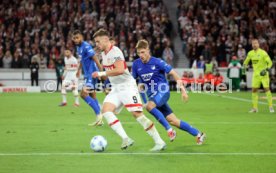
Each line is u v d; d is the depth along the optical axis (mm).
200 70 39406
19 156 11758
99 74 11820
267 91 22953
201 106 26391
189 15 43875
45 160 11289
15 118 20141
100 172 10133
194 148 12961
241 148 13016
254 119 20141
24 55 40031
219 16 43750
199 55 41156
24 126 17531
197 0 44844
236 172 10172
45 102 28641
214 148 12984
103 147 12344
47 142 13883
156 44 41125
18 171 10172
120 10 43281
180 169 10414
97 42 11992
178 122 13227
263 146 13352
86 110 23828
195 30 42438
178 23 44406
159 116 13031
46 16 42375
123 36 41062
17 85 39781
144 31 41531
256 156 11898
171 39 45188
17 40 40500
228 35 42469
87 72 18312
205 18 43406
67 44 40031
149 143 13727
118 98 12273
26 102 28562
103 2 43688
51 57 40344
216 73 39000
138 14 43562
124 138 12102
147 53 12672
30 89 38719
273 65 39500
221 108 25203
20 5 42906
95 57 18000
